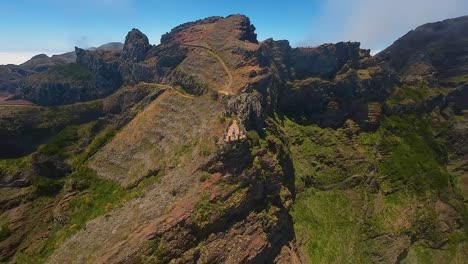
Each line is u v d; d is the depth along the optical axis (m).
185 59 141.25
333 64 157.75
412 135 157.25
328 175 126.69
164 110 114.25
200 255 73.19
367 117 149.38
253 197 85.62
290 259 88.44
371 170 131.38
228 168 83.75
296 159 126.44
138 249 69.38
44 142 124.81
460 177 159.25
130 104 128.62
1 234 83.69
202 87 119.00
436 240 122.56
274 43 156.50
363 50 177.88
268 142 100.00
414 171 139.50
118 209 83.75
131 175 95.50
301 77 159.12
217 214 77.25
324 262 99.44
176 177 85.88
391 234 115.88
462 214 135.25
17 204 91.50
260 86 121.25
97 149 107.81
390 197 128.38
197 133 96.69
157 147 101.12
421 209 128.12
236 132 90.06
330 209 116.06
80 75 167.25
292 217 103.25
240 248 77.62
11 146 118.69
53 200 94.31
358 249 109.00
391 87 171.75
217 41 148.12
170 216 74.56
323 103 148.38
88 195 93.00
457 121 180.12
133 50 162.88
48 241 82.75
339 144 138.38
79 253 74.25
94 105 135.88
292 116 145.88
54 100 162.00
